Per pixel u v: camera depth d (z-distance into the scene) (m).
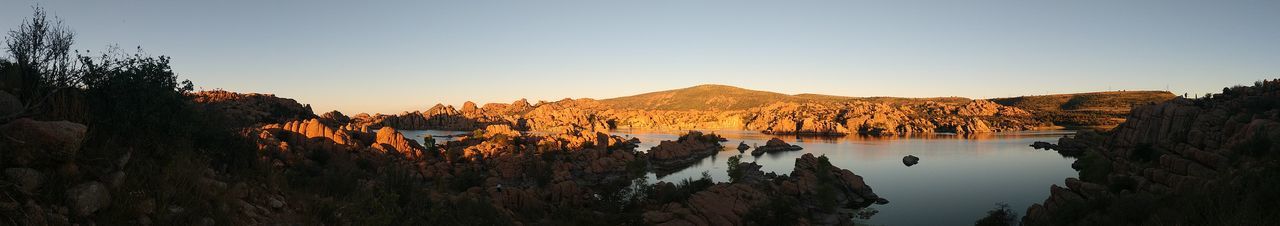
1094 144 137.88
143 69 16.08
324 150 58.34
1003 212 56.97
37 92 13.38
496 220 28.81
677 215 48.06
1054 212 48.59
